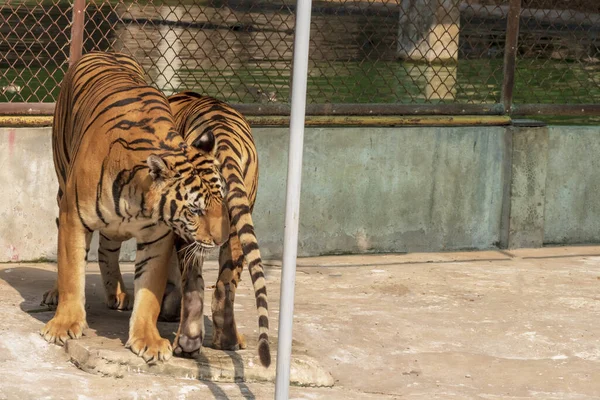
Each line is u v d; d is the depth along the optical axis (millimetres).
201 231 7598
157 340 8062
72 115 9055
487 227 13305
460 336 9688
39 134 11391
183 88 18719
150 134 7922
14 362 8070
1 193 11336
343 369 8727
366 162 12688
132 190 7883
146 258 8273
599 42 28000
